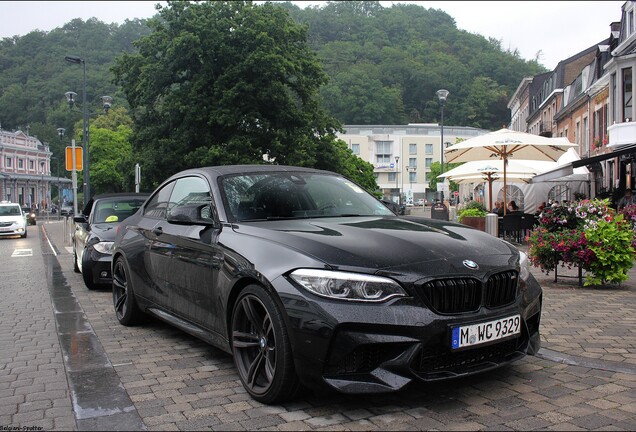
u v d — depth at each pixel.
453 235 3.79
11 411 3.43
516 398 3.48
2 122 116.25
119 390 3.78
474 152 16.11
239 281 3.67
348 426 3.08
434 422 3.12
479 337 3.26
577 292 7.56
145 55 28.72
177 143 26.27
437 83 132.50
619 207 19.38
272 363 3.42
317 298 3.12
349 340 3.03
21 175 81.06
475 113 122.56
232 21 26.67
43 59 127.62
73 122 104.06
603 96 28.06
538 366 4.15
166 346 4.98
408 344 3.06
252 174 4.75
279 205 4.39
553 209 8.42
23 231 26.44
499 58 136.88
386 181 100.12
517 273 3.61
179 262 4.57
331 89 121.62
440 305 3.19
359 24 165.25
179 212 4.29
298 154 26.89
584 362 4.23
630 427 3.04
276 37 27.59
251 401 3.53
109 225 8.94
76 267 11.04
